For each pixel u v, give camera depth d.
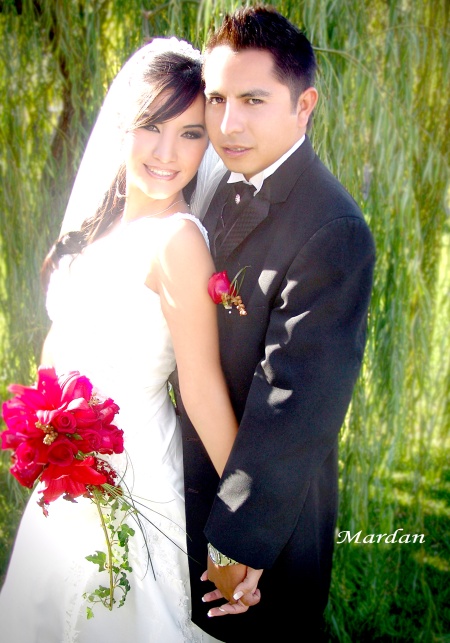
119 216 1.62
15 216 2.38
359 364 1.29
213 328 1.38
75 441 1.28
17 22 2.26
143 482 1.49
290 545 1.48
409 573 2.60
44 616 1.53
